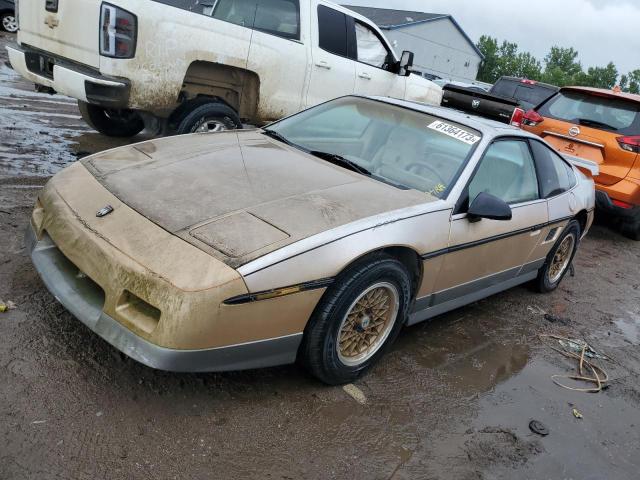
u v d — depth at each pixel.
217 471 2.29
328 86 6.66
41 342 2.80
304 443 2.55
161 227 2.54
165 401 2.60
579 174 5.12
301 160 3.47
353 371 2.98
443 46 50.03
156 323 2.32
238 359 2.49
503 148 3.90
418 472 2.55
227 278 2.32
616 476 2.83
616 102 7.04
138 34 4.78
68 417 2.38
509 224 3.76
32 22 5.29
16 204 4.38
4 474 2.06
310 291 2.55
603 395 3.58
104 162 3.20
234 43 5.51
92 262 2.50
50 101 8.68
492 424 3.02
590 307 5.02
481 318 4.29
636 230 7.38
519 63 71.94
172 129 5.52
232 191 2.88
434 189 3.35
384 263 2.84
